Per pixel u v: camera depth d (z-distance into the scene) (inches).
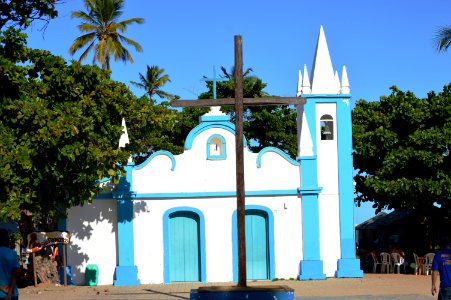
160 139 1652.3
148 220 976.9
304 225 988.6
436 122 1091.9
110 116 930.1
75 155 765.9
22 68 757.9
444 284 503.8
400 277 1000.9
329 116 1024.2
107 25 1631.4
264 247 995.9
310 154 1000.2
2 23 760.3
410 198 1067.3
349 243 994.1
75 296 818.8
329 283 922.1
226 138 998.4
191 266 988.6
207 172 991.6
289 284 919.7
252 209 993.5
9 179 729.6
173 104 663.8
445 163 1057.5
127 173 973.8
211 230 983.6
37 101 753.6
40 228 1090.1
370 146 1109.1
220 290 601.6
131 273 958.4
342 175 1006.4
